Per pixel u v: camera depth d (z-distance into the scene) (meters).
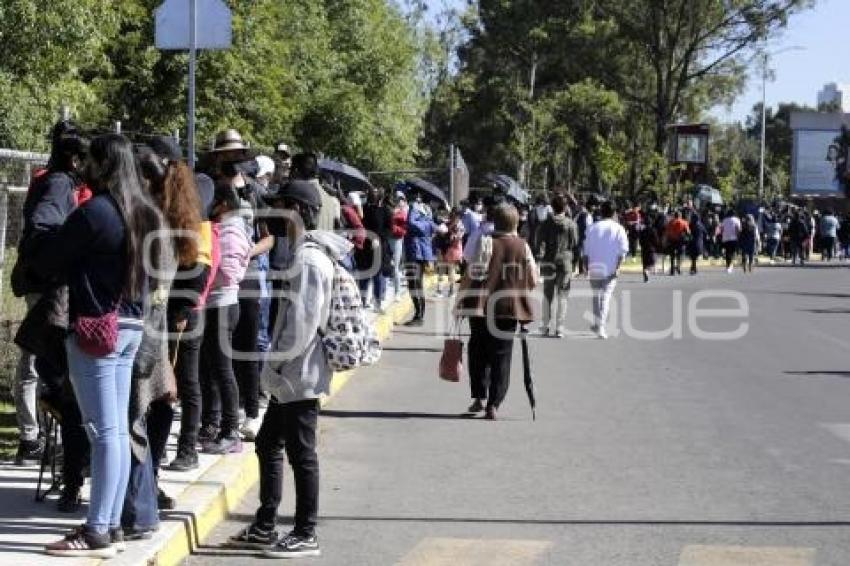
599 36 83.38
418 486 11.95
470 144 90.44
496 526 10.44
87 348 8.19
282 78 43.03
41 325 9.34
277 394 9.34
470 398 17.41
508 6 86.31
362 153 52.81
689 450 13.81
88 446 9.52
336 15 57.94
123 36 36.88
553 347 24.09
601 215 26.14
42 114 27.67
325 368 9.40
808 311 33.81
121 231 8.13
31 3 26.14
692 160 76.38
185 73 37.88
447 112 96.38
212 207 11.62
